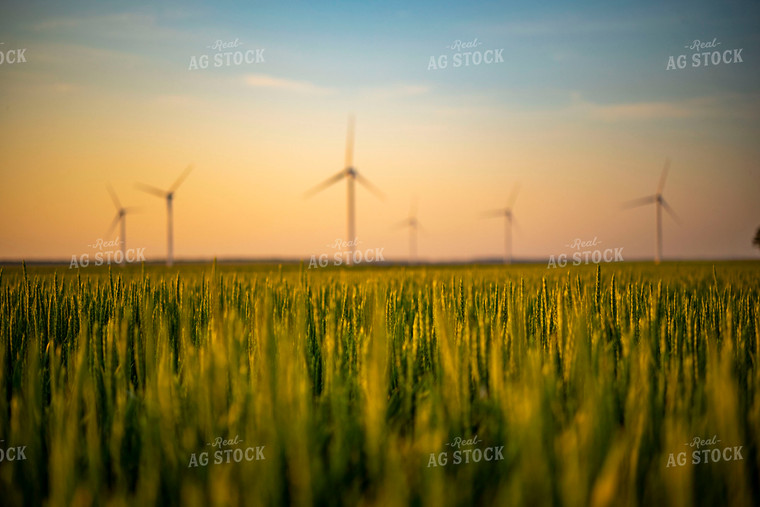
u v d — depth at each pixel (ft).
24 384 11.73
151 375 10.34
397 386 13.76
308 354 13.47
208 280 21.20
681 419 8.15
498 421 9.31
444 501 6.70
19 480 8.48
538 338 15.43
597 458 7.23
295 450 7.36
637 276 41.11
